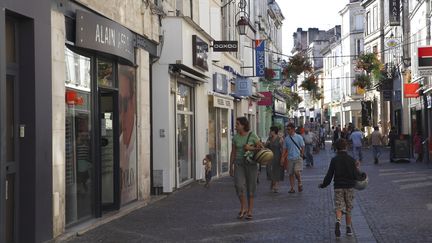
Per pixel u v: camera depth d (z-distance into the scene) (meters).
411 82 33.25
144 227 10.12
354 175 9.24
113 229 9.93
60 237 8.95
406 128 37.16
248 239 8.97
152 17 14.28
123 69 12.59
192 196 14.80
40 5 8.38
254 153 10.95
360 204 12.93
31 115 8.20
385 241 8.70
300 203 13.34
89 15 10.04
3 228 7.32
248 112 30.64
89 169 10.76
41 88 8.38
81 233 9.42
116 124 11.98
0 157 7.27
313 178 20.27
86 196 10.62
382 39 47.50
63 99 9.23
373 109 52.16
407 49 35.50
